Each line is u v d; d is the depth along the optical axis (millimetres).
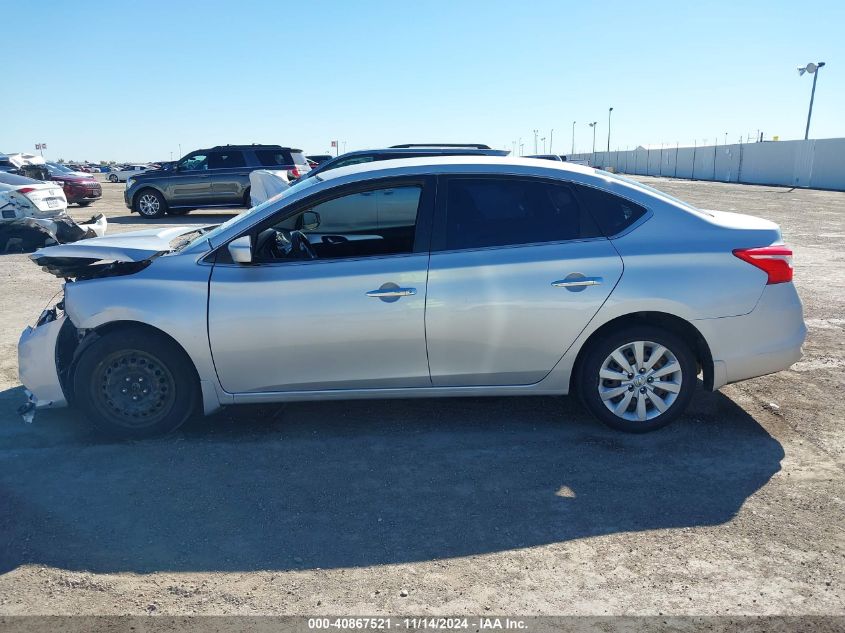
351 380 4215
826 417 4605
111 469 3963
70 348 4547
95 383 4219
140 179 18250
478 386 4289
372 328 4105
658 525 3338
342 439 4363
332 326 4102
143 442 4316
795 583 2875
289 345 4129
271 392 4266
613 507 3512
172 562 3074
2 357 6078
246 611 2742
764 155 39625
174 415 4297
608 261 4121
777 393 5066
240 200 18297
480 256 4137
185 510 3516
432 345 4148
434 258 4133
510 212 4227
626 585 2879
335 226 4336
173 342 4215
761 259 4172
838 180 32312
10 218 12859
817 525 3312
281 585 2908
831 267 10133
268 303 4098
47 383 4402
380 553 3137
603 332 4242
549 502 3568
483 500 3600
